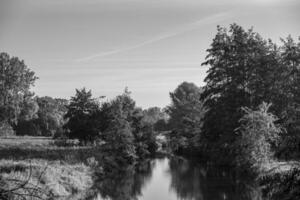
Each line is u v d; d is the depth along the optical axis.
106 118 47.00
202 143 51.41
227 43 46.50
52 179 24.02
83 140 49.56
